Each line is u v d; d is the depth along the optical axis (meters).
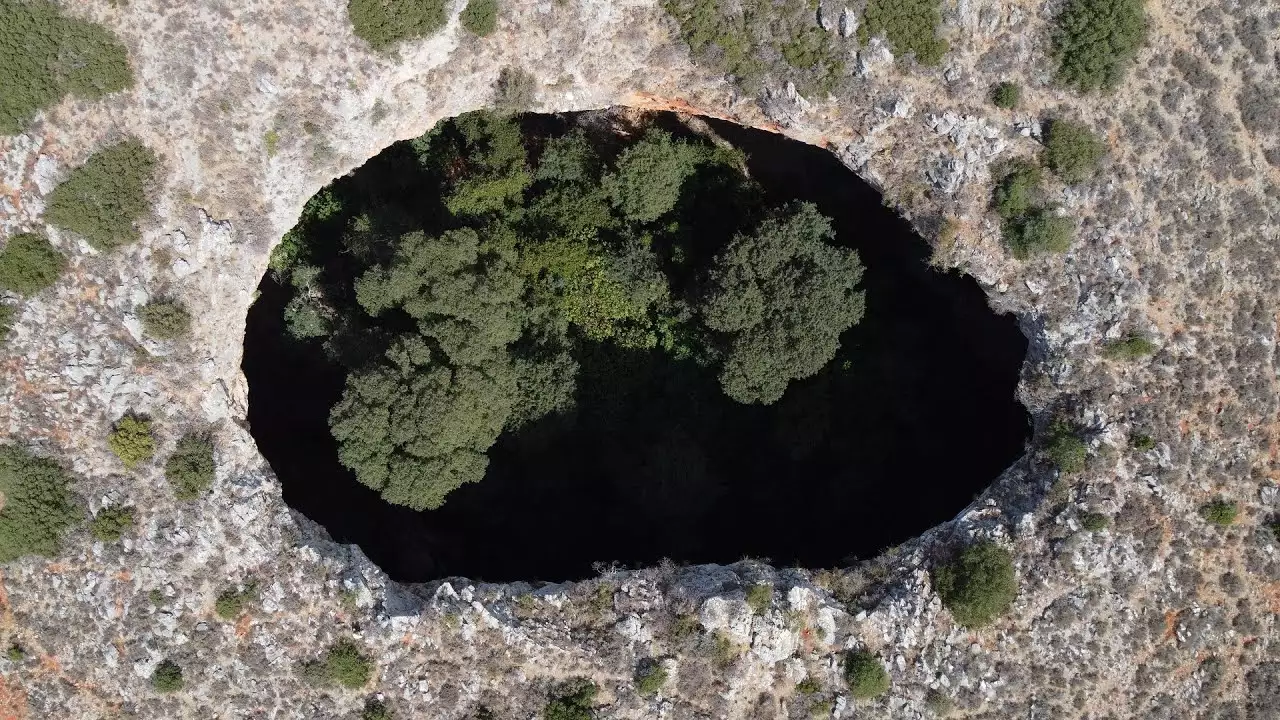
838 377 41.03
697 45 34.50
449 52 34.72
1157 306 35.28
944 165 35.34
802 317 36.81
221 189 34.66
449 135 40.47
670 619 35.59
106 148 33.22
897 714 35.22
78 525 34.97
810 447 40.97
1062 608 35.03
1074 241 35.41
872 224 40.56
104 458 35.00
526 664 35.56
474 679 35.56
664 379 41.16
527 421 39.66
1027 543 35.56
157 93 33.03
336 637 35.78
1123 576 34.97
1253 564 34.91
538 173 39.84
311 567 36.16
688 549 41.09
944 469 41.16
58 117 32.88
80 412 34.66
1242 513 35.16
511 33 34.69
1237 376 35.09
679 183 39.62
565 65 35.59
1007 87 34.06
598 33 34.75
